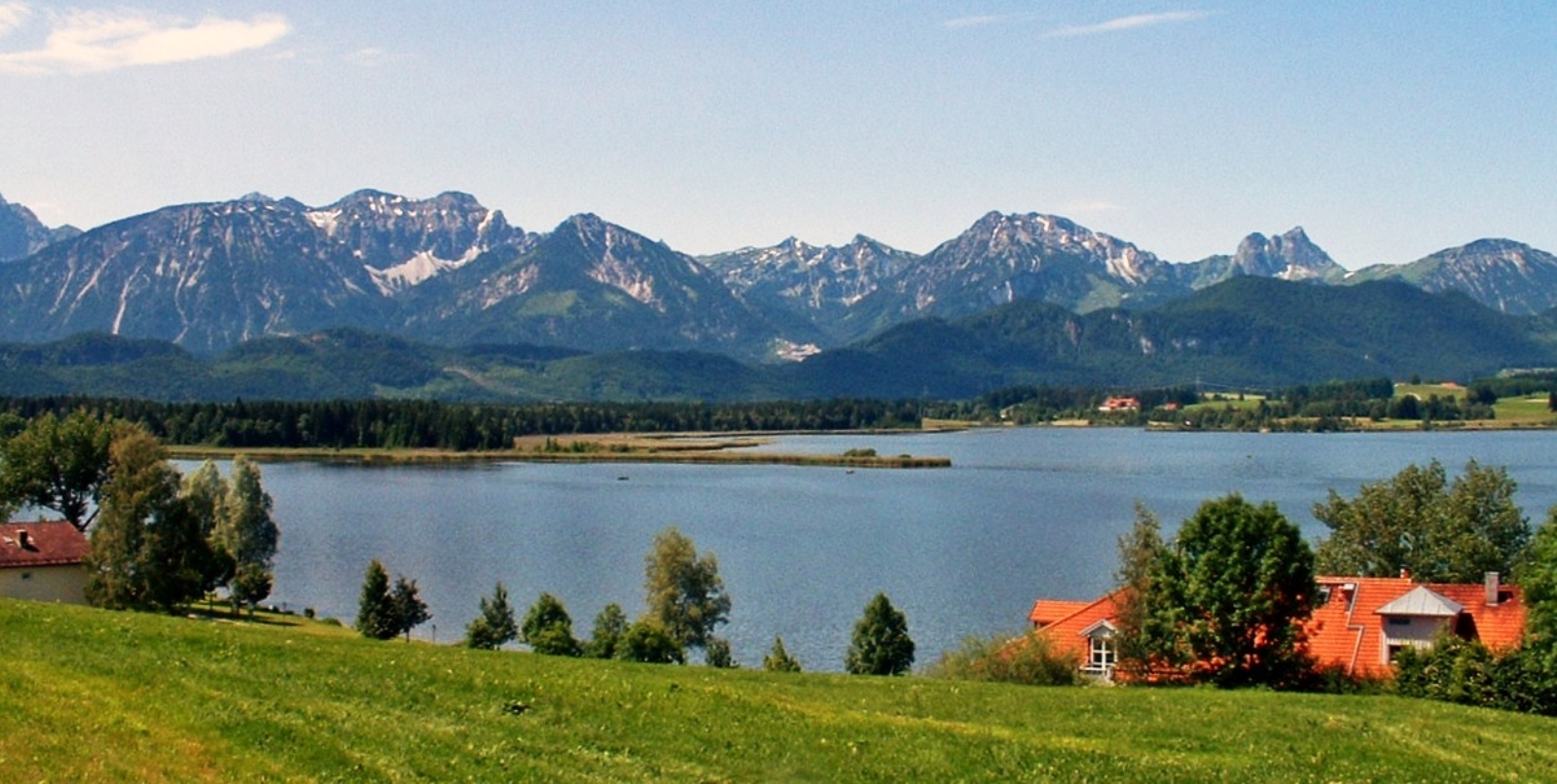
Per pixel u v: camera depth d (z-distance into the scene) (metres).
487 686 48.97
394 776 36.66
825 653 107.69
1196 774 45.62
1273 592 70.38
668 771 41.41
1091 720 53.59
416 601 109.38
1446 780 46.66
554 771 39.47
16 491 125.88
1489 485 100.62
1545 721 57.97
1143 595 76.75
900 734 47.88
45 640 48.94
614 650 93.25
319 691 45.62
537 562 157.38
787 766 43.56
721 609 107.75
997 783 43.50
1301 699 59.88
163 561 100.88
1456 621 78.06
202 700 40.81
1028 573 148.50
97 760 33.56
